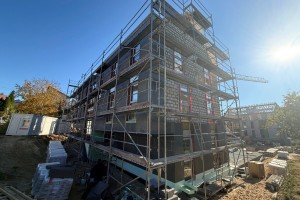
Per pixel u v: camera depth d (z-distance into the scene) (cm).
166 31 1010
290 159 1875
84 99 1939
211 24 1438
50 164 984
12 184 920
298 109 1453
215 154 1317
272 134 3453
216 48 1460
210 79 1484
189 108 1141
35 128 2247
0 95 4359
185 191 871
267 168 1527
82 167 1334
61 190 790
